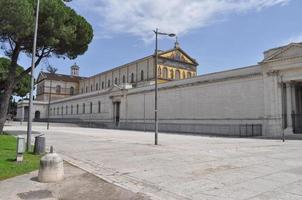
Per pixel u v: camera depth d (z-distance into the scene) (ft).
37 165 39.75
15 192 27.71
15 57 86.89
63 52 94.53
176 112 164.35
